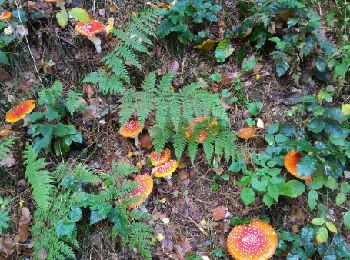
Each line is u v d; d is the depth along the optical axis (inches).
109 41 39.7
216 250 32.0
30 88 37.4
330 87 36.7
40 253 30.4
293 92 37.2
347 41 38.3
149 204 34.3
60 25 38.9
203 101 32.8
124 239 30.8
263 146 35.5
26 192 33.9
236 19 40.8
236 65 39.5
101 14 41.1
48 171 34.0
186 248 32.4
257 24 38.0
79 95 37.4
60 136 34.5
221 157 35.3
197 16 38.8
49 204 31.2
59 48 38.9
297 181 31.6
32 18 38.8
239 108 37.4
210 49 39.9
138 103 33.4
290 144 31.7
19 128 35.8
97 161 35.7
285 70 36.8
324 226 31.3
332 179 32.4
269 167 33.8
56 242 30.0
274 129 35.0
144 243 30.8
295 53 36.8
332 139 32.8
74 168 34.7
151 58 39.2
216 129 33.5
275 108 37.1
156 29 39.6
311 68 37.7
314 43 36.5
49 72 38.2
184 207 34.3
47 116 33.1
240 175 34.5
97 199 31.4
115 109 37.0
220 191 34.5
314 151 31.1
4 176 34.2
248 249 29.6
